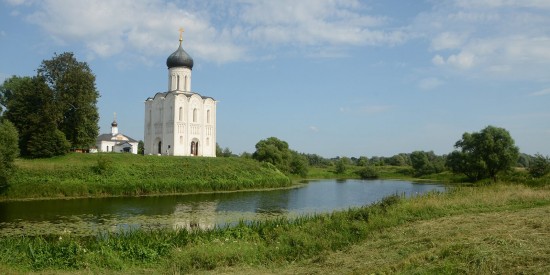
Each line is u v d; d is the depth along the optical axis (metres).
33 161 67.12
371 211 26.55
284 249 20.31
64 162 67.94
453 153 101.62
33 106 73.19
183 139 91.12
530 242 15.45
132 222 36.47
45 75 77.69
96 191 58.28
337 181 112.19
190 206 48.28
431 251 15.78
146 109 98.62
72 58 78.75
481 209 26.41
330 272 15.71
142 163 72.25
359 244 20.36
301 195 64.75
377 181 113.75
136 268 18.27
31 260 18.75
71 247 19.81
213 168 76.50
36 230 32.19
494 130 95.38
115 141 121.75
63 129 77.62
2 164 51.41
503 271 12.77
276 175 84.38
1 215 40.00
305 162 129.25
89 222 36.28
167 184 63.69
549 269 12.35
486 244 15.43
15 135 54.75
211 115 96.19
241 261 18.80
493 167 95.50
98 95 80.75
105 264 18.66
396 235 20.78
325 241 20.91
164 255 20.00
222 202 52.94
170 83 95.50
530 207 26.41
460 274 13.04
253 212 43.75
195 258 18.86
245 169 81.12
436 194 34.97
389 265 14.95
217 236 23.28
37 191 54.84
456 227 20.61
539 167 66.44
